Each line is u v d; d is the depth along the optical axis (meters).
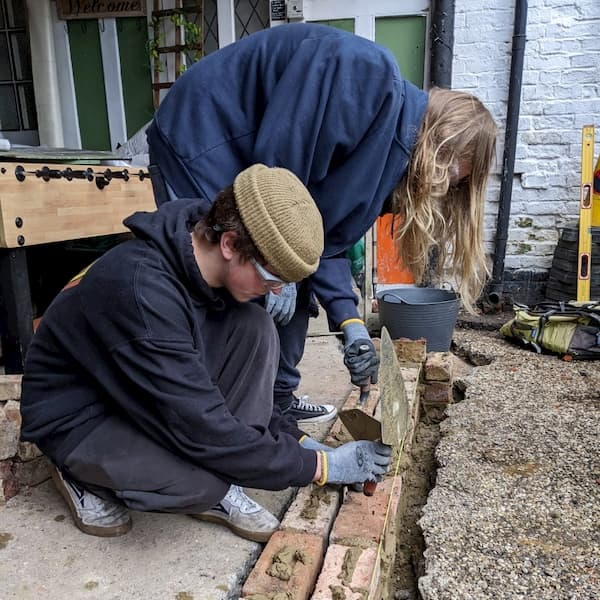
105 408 1.32
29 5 3.91
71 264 3.13
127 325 1.14
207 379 1.20
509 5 3.83
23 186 1.90
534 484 1.88
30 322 2.00
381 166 1.45
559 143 3.99
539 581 1.43
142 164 3.60
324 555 1.40
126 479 1.22
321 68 1.43
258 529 1.41
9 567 1.32
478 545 1.58
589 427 2.32
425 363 2.62
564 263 3.96
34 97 4.12
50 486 1.66
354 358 1.59
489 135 1.46
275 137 1.43
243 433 1.21
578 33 3.80
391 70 1.40
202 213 1.34
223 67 1.57
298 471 1.29
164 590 1.25
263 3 4.10
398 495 1.66
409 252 1.59
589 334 3.26
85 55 4.05
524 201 4.13
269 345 1.45
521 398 2.67
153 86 4.01
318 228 1.14
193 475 1.24
